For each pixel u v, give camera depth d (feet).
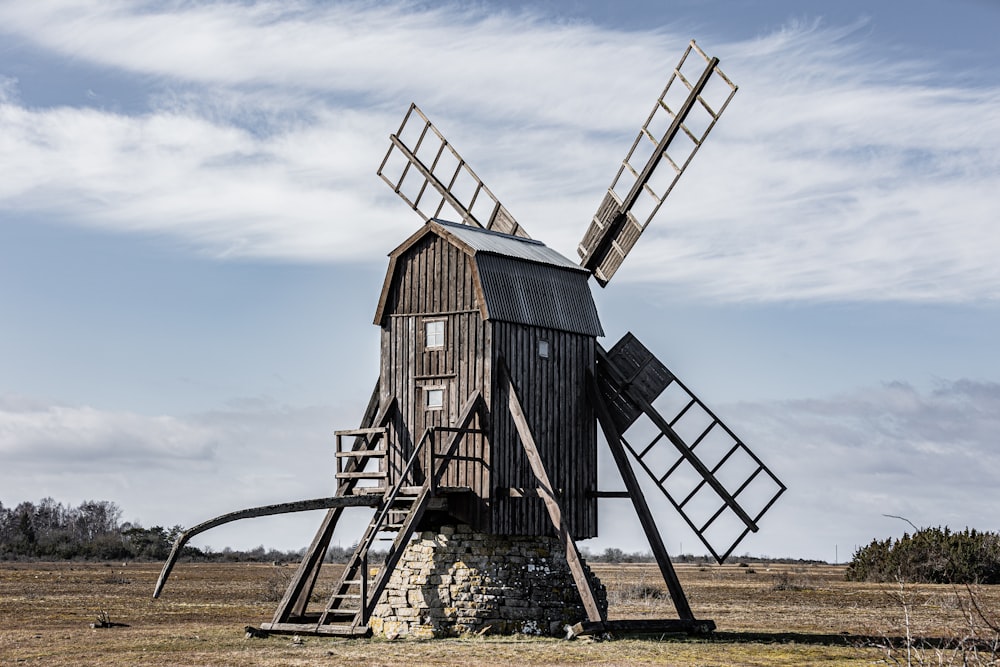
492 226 139.33
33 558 382.01
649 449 124.98
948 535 247.50
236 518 100.01
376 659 91.66
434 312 118.42
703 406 125.59
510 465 115.03
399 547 105.81
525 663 89.61
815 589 211.20
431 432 109.09
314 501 105.09
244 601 168.45
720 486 122.52
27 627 124.88
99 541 418.72
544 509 118.62
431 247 119.55
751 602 175.11
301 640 104.83
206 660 91.56
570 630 106.11
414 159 145.38
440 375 117.29
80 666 89.40
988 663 68.03
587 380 125.29
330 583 222.48
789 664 89.92
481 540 113.70
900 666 77.71
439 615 112.37
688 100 129.70
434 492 108.99
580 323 124.98
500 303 116.26
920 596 184.65
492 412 113.80
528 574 115.55
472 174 141.28
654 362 127.34
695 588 215.31
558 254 133.80
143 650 98.53
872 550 254.88
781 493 123.34
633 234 130.93
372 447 120.06
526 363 118.11
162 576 96.99
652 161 131.03
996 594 189.47
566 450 121.39
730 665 89.20
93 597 171.22
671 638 108.27
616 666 88.17
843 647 100.83
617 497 123.24
